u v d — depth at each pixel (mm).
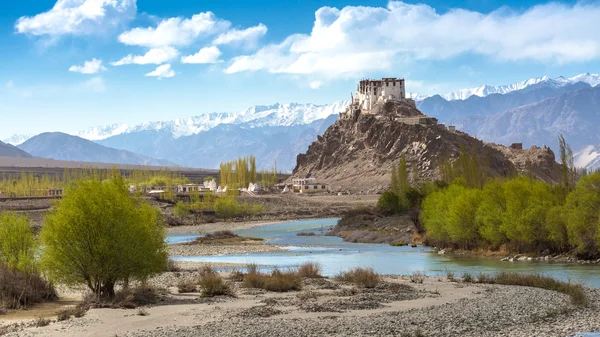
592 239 74688
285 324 35875
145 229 46469
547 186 90812
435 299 45969
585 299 44000
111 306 42625
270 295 48469
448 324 36250
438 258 85000
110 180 51031
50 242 44812
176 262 79938
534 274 60781
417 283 56094
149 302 44844
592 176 77312
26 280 47219
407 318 37781
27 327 35812
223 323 36312
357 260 83812
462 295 48000
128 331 34344
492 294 48281
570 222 76250
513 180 89875
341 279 57531
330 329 34500
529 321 37438
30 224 57500
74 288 50406
